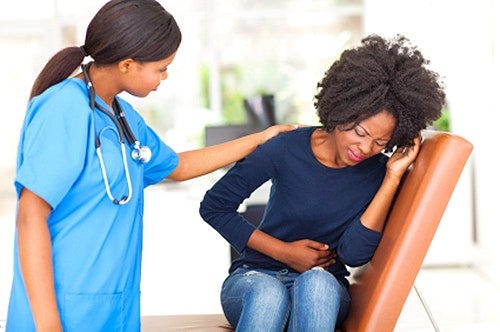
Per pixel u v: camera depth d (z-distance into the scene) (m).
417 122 2.12
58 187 1.80
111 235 1.91
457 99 5.78
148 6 1.89
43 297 1.77
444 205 2.05
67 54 1.93
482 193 5.65
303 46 9.29
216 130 4.99
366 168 2.30
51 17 9.43
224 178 2.39
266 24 9.27
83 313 1.88
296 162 2.30
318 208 2.29
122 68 1.90
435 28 5.83
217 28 9.27
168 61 1.93
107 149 1.89
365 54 2.15
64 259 1.86
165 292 5.17
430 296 4.89
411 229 2.05
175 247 6.28
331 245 2.35
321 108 2.21
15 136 9.52
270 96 5.25
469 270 5.66
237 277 2.31
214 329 2.42
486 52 5.40
